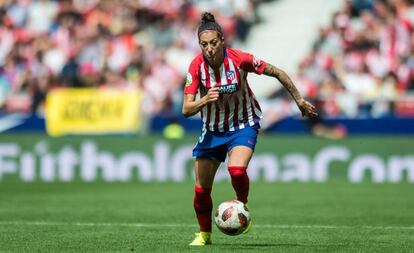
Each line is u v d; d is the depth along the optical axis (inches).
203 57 974.4
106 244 1049.5
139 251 970.1
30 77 3211.1
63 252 969.5
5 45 3380.9
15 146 2500.0
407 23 2965.1
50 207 1672.0
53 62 3275.1
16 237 1141.1
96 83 3112.7
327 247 1010.7
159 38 3262.8
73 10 3410.4
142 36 3280.0
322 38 2979.8
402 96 2783.0
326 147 2353.6
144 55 3166.8
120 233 1197.1
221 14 3248.0
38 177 2487.7
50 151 2481.5
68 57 3260.3
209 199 1015.0
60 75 3147.1
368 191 2037.4
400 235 1170.6
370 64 2886.3
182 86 3080.7
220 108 980.6
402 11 3006.9
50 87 3117.6
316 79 2856.8
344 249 988.6
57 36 3348.9
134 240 1098.1
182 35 3250.5
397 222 1369.3
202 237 1034.7
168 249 987.3
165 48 3233.3
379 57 2896.2
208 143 994.7
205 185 1005.2
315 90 2819.9
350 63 2896.2
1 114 2802.7
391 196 1899.6
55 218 1446.9
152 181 2411.4
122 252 963.3
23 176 2495.1
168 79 3093.0
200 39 945.5
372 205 1691.7
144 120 2596.0
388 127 2450.8
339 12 3034.0
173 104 2992.1
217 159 1000.2
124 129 2566.4
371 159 2327.8
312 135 2506.2
